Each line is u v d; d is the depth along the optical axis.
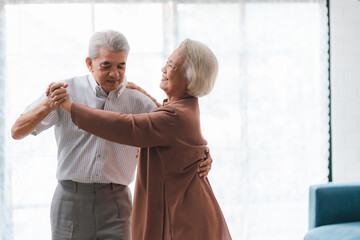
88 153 2.04
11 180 3.32
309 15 3.69
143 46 3.43
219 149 3.64
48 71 3.32
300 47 3.70
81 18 3.34
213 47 3.58
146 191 1.85
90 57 1.95
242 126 3.65
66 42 3.33
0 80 3.28
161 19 3.44
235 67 3.63
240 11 3.60
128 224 2.12
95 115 1.71
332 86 3.76
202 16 3.54
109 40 1.89
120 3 3.38
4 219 3.32
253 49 3.65
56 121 2.04
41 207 3.37
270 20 3.65
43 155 3.35
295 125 3.73
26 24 3.29
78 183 2.05
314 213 3.04
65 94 1.78
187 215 1.83
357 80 3.78
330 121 3.77
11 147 3.31
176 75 1.86
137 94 2.17
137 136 1.71
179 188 1.83
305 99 3.73
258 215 3.74
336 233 2.79
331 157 3.78
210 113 3.62
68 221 2.06
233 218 3.68
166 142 1.78
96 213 2.05
